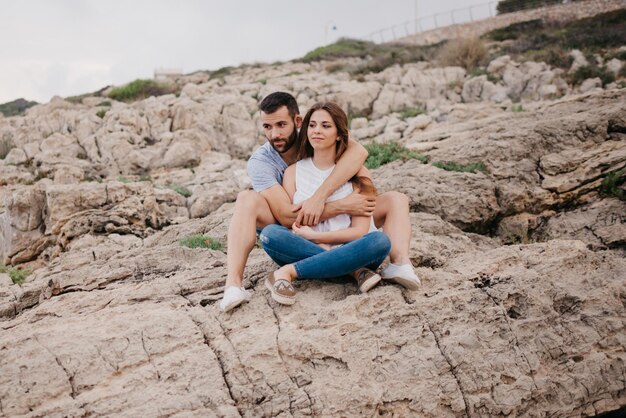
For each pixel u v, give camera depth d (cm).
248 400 329
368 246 375
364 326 371
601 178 680
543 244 473
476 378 358
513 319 393
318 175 416
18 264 753
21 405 315
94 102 1769
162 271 489
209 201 824
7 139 1339
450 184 680
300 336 359
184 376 336
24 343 353
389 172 752
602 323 398
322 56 2542
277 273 382
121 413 313
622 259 461
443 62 1767
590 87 1406
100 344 351
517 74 1502
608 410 372
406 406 341
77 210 757
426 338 369
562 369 378
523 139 732
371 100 1495
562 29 2139
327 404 330
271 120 416
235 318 379
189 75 2423
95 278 472
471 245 571
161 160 1149
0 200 960
